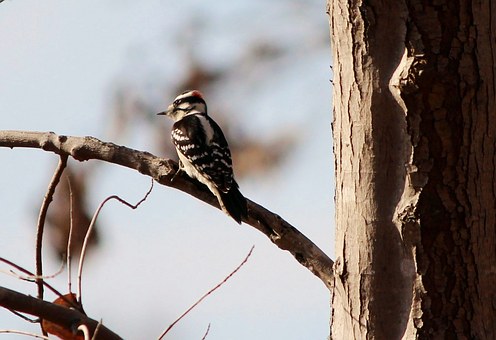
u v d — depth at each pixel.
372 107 6.47
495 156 6.28
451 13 6.22
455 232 6.25
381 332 6.47
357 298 6.59
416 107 6.27
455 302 6.27
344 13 6.63
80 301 7.72
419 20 6.26
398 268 6.43
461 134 6.23
